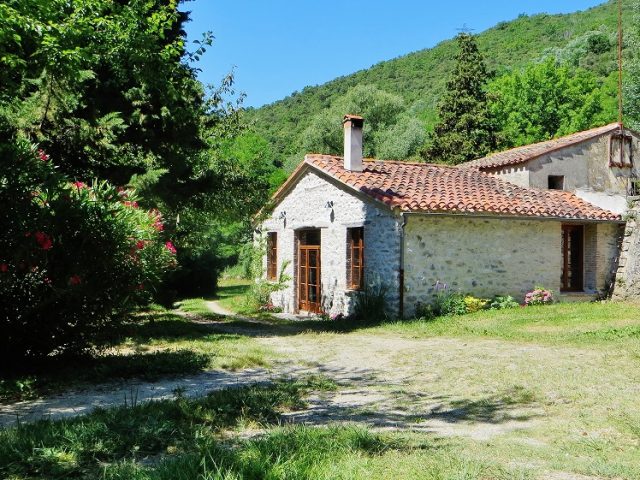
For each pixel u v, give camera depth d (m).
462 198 14.56
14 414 5.34
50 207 6.80
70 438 4.04
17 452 3.77
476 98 36.09
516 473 3.55
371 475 3.42
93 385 6.68
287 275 18.81
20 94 10.77
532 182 17.52
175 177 13.06
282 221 19.50
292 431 4.31
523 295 15.06
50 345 7.42
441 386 6.70
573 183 18.08
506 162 17.92
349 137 16.12
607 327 10.91
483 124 35.53
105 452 3.92
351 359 8.72
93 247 7.02
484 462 3.77
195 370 7.54
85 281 7.04
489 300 14.29
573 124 38.25
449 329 11.66
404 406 5.76
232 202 16.98
